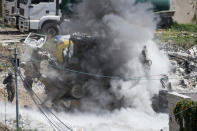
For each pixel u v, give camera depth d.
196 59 65.62
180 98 38.28
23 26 66.94
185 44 73.50
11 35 67.75
